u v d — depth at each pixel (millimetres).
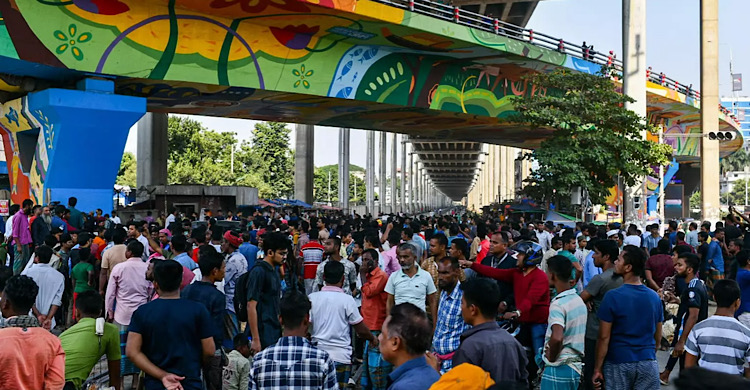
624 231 21422
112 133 21500
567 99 28234
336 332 7148
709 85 37000
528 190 28766
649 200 48594
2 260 15625
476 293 5273
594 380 6539
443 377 3875
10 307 5227
